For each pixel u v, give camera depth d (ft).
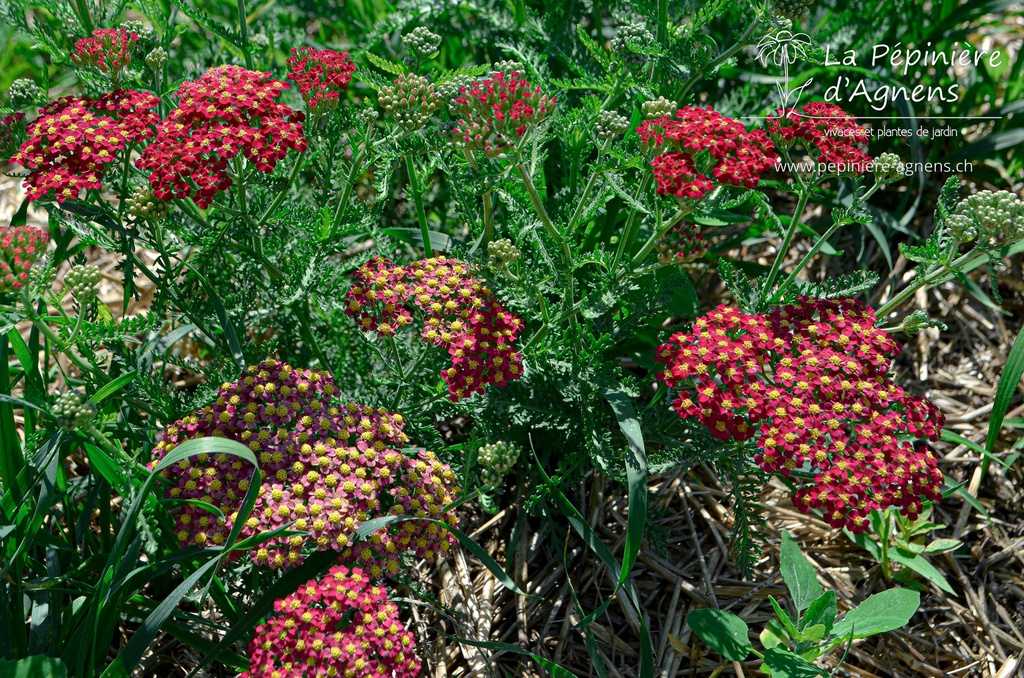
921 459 2.15
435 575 2.39
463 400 2.33
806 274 2.80
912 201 2.86
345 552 2.10
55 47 2.40
